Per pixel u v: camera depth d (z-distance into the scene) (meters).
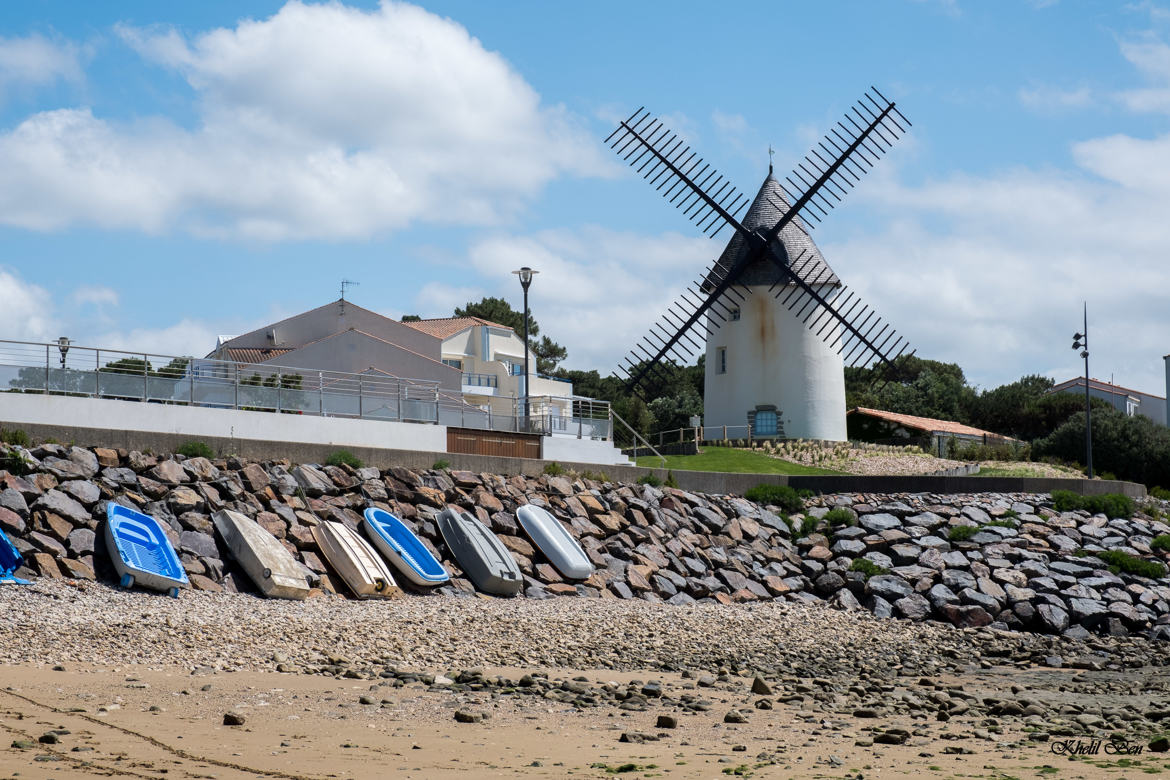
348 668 19.61
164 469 28.50
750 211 64.12
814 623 33.12
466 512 33.44
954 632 34.34
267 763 12.62
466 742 14.45
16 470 26.14
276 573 26.36
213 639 20.77
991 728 17.59
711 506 41.69
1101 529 43.56
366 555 28.72
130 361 35.12
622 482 41.22
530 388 85.94
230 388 35.56
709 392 65.44
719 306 64.69
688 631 28.98
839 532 41.84
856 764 14.13
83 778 11.40
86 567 24.48
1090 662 28.98
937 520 42.66
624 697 18.73
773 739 15.79
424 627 24.50
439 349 78.44
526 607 28.88
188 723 14.51
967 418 106.25
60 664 17.97
